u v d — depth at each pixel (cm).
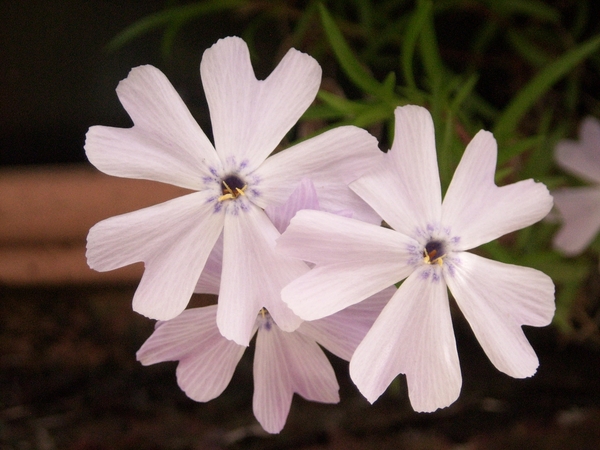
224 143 5
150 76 5
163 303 5
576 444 9
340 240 5
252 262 5
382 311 5
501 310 5
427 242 5
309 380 6
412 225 5
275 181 5
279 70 5
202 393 6
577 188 9
